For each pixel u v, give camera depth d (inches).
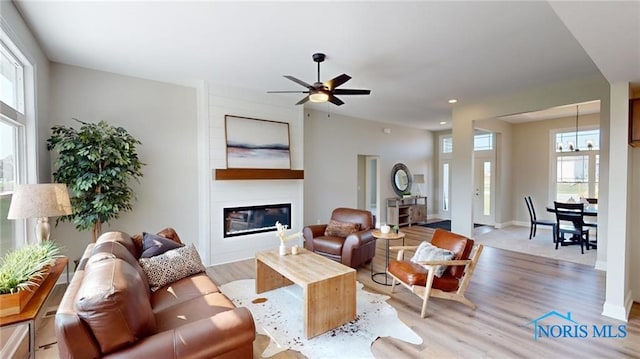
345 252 163.6
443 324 109.7
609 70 100.7
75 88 152.7
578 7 62.6
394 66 150.8
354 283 112.7
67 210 101.4
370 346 96.2
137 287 67.9
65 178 133.6
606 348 95.0
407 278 121.0
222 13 103.1
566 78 169.0
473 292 138.9
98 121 158.6
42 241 99.7
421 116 281.9
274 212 210.7
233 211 191.8
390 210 315.6
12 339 88.2
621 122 112.6
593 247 221.1
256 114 199.6
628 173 114.2
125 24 110.8
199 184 188.7
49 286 81.7
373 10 100.3
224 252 187.6
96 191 137.3
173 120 181.6
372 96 208.4
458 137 234.5
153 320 68.1
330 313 105.7
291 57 141.2
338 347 95.7
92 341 55.5
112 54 138.3
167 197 179.8
